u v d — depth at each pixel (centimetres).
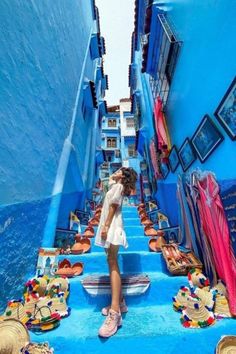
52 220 308
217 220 207
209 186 223
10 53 213
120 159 1427
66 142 424
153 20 422
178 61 345
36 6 287
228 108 194
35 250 253
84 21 697
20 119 231
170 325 173
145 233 377
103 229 201
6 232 188
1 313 173
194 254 266
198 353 151
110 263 197
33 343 145
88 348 152
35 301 184
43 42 312
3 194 187
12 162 208
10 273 191
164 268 265
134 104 988
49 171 323
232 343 146
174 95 375
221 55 206
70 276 239
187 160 312
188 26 297
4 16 203
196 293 194
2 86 196
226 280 187
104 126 1614
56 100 370
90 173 714
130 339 156
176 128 370
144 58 490
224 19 198
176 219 390
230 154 199
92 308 207
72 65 506
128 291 215
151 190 673
